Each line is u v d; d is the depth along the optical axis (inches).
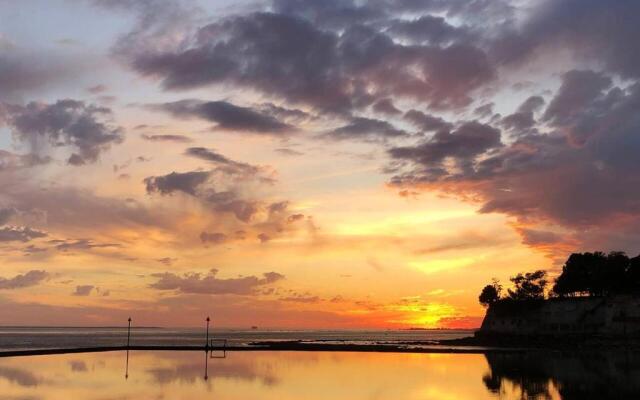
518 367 3253.0
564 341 6038.4
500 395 2116.1
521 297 7495.1
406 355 4308.6
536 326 6958.7
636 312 6018.7
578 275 6707.7
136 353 4333.2
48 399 1899.6
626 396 2122.3
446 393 2140.7
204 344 6161.4
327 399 1952.5
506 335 7022.6
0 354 3959.2
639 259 6392.7
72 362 3380.9
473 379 2603.3
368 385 2322.8
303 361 3558.1
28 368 2962.6
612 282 6432.1
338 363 3412.9
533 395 2128.4
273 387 2225.6
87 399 1898.4
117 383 2319.1
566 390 2265.0
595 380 2613.2
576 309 6594.5
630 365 3422.7
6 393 2032.5
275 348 5059.1
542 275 7559.1
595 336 6048.2
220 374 2684.5
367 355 4266.7
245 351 4749.0
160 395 1991.9
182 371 2819.9
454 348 5369.1
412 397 2030.0
